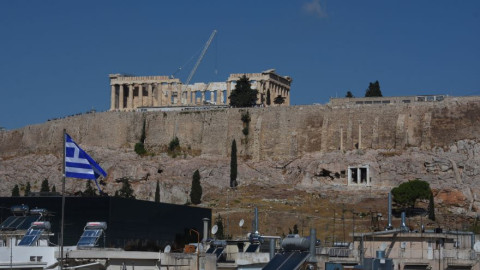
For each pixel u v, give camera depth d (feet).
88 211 389.60
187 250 374.43
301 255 238.07
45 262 337.31
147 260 339.57
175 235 440.04
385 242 352.90
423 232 378.73
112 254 337.72
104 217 387.96
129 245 399.44
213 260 338.54
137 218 407.44
